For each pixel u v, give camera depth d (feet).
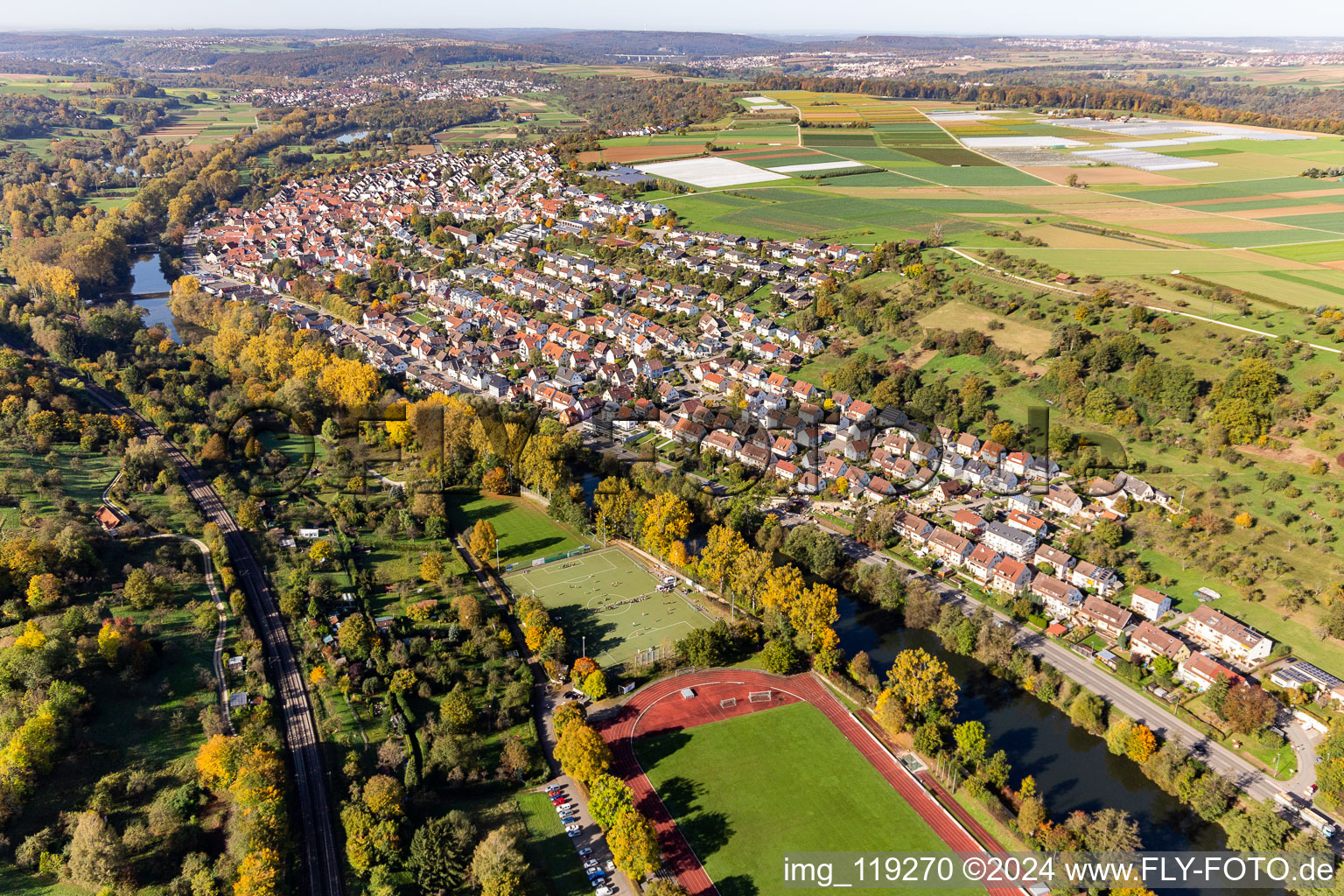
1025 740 558.15
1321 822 475.31
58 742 496.23
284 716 560.61
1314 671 570.87
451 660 603.26
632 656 628.69
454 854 442.50
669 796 506.48
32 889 430.61
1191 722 554.87
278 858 436.35
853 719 568.41
